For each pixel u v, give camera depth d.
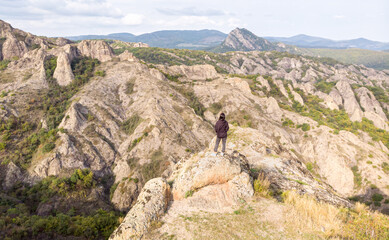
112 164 75.06
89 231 22.53
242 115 113.69
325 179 82.69
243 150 19.34
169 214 9.70
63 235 21.62
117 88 110.56
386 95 183.62
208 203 10.17
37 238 20.42
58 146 69.75
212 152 11.83
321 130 99.12
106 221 25.19
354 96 176.25
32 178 62.53
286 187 12.95
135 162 72.38
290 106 145.62
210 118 113.81
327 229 8.12
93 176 67.69
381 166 78.31
